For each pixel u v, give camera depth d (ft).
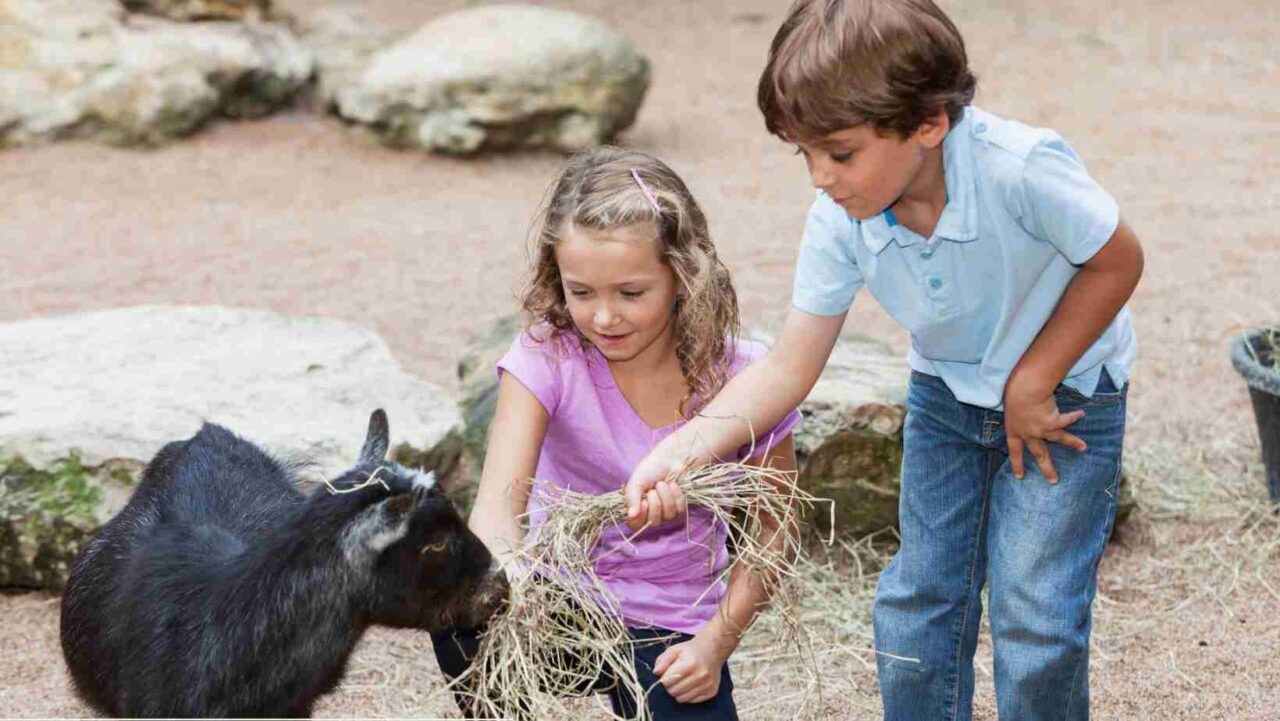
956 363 11.52
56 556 15.99
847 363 18.52
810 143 10.07
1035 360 10.80
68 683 14.17
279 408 17.01
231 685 10.48
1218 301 27.20
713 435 10.94
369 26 44.75
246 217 33.73
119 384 17.48
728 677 11.54
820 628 15.88
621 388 11.39
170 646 10.88
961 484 11.94
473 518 11.07
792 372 11.36
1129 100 44.96
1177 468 19.80
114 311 20.10
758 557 10.78
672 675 10.73
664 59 51.88
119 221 33.09
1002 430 11.62
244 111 41.45
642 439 11.39
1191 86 46.55
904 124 9.84
